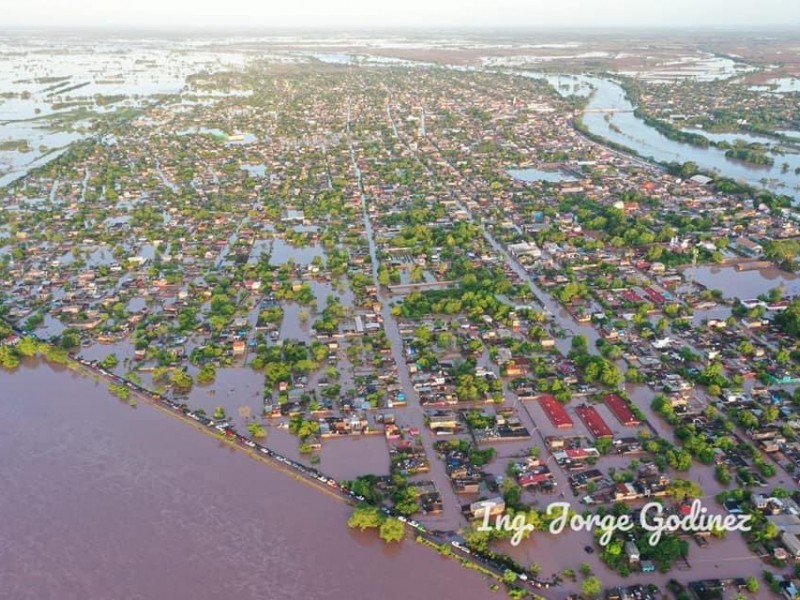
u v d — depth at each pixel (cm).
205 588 18125
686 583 17700
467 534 19062
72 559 19100
